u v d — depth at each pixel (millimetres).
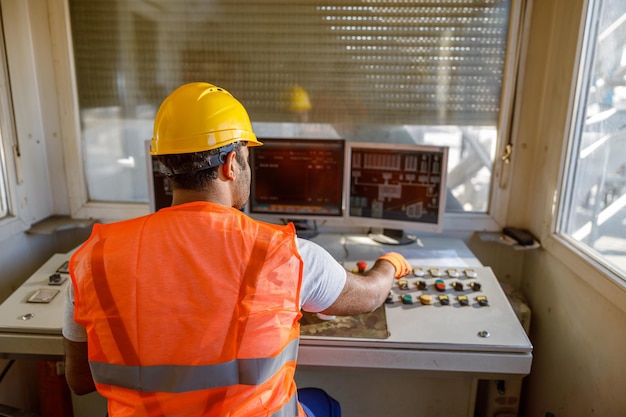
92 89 2115
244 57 2064
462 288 1528
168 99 894
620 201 1407
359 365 1305
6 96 1856
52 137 2127
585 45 1660
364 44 2029
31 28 2008
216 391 768
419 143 2129
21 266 1952
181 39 2055
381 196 1888
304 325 1341
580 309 1598
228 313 769
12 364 1828
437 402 1620
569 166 1771
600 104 1567
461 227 2156
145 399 771
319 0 1991
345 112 2107
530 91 1998
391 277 1221
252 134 963
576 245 1664
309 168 1899
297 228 2111
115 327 767
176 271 771
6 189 1881
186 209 825
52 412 1829
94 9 2029
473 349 1280
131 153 2182
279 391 842
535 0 1907
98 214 2191
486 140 2107
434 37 2004
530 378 2029
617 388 1354
